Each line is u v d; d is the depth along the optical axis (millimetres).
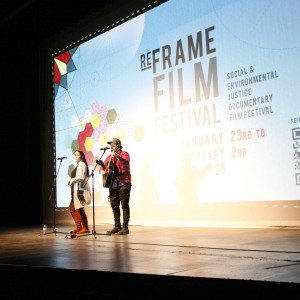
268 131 5773
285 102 5617
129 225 7520
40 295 3445
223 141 6281
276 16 5746
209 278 2732
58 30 9195
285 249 3793
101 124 8211
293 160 5516
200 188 6559
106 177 5773
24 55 10031
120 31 7938
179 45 6945
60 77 9227
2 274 3762
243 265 3121
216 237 5008
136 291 3014
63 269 3377
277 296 2490
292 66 5570
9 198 10609
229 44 6266
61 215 9047
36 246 4965
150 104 7352
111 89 8047
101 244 4805
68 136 8953
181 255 3748
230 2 6270
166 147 7070
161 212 7090
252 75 5977
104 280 3166
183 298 2822
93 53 8469
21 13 8781
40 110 9766
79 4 8383
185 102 6816
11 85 10398
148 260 3553
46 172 9531
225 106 6277
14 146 10461
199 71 6641
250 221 5941
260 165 5852
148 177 7316
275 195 5691
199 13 6676
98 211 8102
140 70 7555
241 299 2609
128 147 7672
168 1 7137
